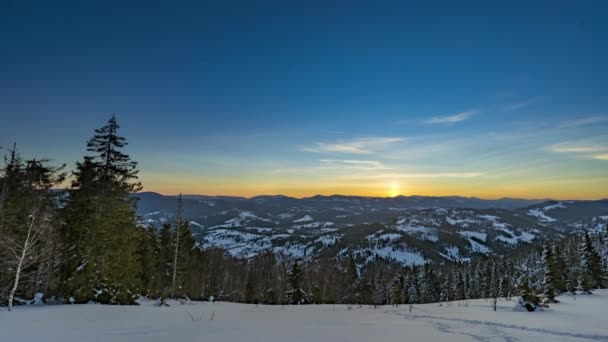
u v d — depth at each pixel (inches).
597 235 3518.7
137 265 1327.5
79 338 461.1
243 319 731.4
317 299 2143.2
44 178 1359.5
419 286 3427.7
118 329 551.2
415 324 672.4
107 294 1125.7
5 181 1172.5
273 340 455.2
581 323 717.9
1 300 1003.9
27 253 926.4
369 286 2566.4
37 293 1117.1
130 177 1267.2
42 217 1038.4
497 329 609.9
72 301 1080.2
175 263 1489.9
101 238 1167.0
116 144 1238.3
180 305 1185.4
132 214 1307.8
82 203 1204.5
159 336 477.1
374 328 601.3
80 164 1217.4
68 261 1171.3
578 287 1991.9
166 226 2156.7
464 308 1122.7
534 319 779.4
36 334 497.4
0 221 1071.6
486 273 3914.9
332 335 510.3
